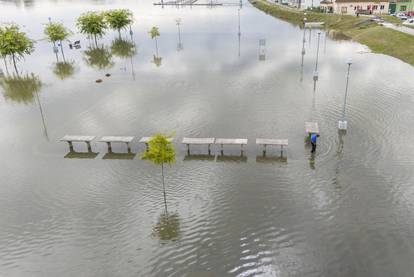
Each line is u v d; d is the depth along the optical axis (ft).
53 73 162.09
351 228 58.95
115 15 247.50
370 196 66.44
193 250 55.72
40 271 52.85
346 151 82.38
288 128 95.45
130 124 101.65
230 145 87.76
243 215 62.85
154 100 120.57
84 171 78.95
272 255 54.34
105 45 227.61
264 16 375.04
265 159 80.64
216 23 318.65
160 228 60.49
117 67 169.07
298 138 89.66
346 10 329.93
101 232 60.13
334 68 153.38
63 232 60.59
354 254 53.93
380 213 62.03
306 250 55.01
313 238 57.31
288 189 69.51
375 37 206.18
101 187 72.74
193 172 76.64
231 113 106.83
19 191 72.54
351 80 135.23
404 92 119.34
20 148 90.68
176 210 64.75
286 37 237.25
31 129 101.60
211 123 100.12
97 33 238.48
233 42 222.07
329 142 86.89
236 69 156.56
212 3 542.98
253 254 54.65
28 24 332.80
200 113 107.65
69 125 102.99
